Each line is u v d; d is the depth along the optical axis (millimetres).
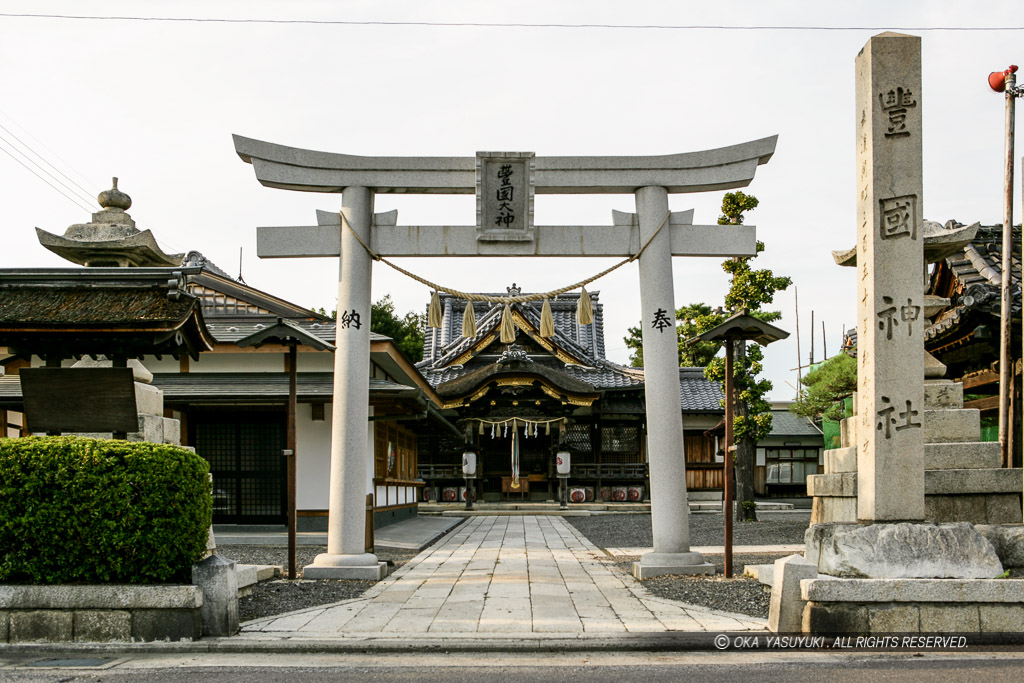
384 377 24844
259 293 23047
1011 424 14430
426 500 37188
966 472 10516
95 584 8023
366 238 12820
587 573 13148
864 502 8680
